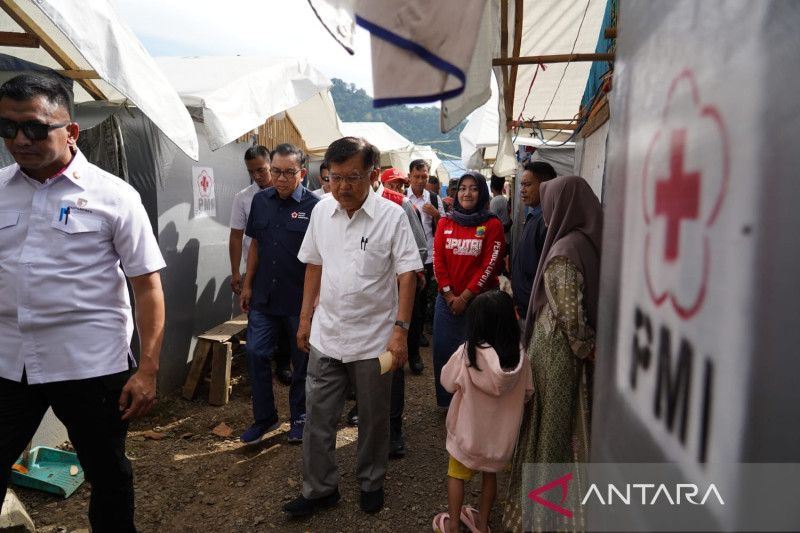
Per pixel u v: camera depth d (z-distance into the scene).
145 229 2.14
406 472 3.34
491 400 2.34
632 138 0.83
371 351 2.71
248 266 3.81
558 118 6.55
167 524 2.81
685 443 0.68
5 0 2.85
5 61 2.97
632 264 0.81
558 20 3.83
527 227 3.72
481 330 2.30
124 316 2.16
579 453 2.17
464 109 1.80
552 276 2.23
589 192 2.32
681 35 0.71
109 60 2.61
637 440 0.77
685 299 0.69
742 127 0.62
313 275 3.00
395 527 2.79
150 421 4.01
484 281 3.76
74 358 2.01
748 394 0.63
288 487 3.14
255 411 3.61
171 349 4.45
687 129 0.69
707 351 0.65
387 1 1.15
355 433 3.85
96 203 2.04
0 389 1.99
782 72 0.62
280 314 3.60
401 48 1.16
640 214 0.79
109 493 2.17
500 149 3.48
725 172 0.64
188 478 3.25
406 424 4.05
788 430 0.63
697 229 0.67
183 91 4.27
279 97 5.07
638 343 0.79
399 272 2.69
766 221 0.62
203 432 3.87
